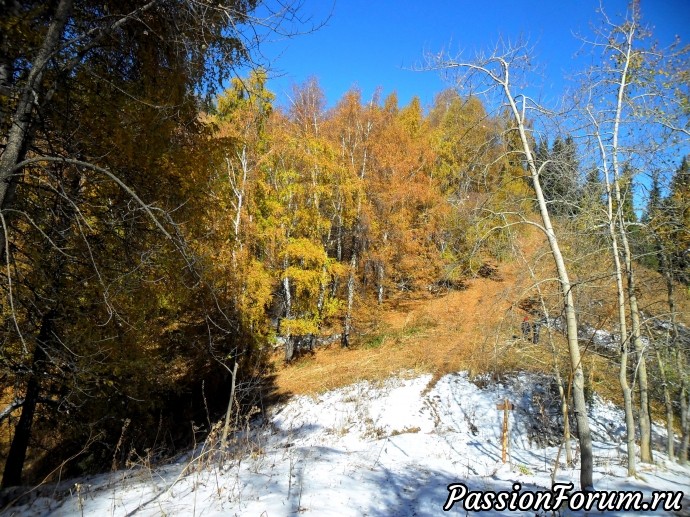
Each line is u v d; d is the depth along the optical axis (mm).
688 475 7297
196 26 5121
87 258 5613
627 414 7238
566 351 11258
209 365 15523
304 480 5453
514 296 7312
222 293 12227
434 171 18312
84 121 5348
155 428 10969
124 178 5570
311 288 17438
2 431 8930
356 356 18688
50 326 6289
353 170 19688
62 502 4648
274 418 13562
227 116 14961
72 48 4910
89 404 7594
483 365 12992
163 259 5902
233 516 4020
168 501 4516
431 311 19734
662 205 8023
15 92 4344
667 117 7453
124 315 6469
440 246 17859
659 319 8375
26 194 5211
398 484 5902
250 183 15398
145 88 5754
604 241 8094
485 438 11000
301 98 21406
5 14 4160
